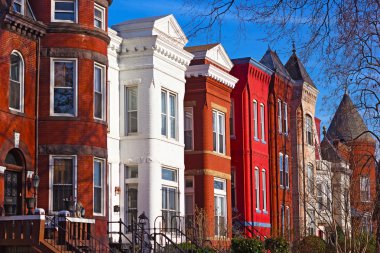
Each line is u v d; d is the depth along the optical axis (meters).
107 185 30.19
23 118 26.95
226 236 36.62
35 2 28.34
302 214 47.97
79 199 27.59
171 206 34.09
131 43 33.06
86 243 25.75
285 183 47.28
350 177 39.03
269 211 44.81
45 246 23.14
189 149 37.38
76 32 28.47
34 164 27.31
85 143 28.11
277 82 46.94
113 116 32.59
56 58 28.20
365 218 40.97
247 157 42.28
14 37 26.75
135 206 32.56
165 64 34.22
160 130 33.44
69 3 28.72
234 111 42.59
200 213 33.72
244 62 42.81
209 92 37.78
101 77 29.52
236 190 41.94
